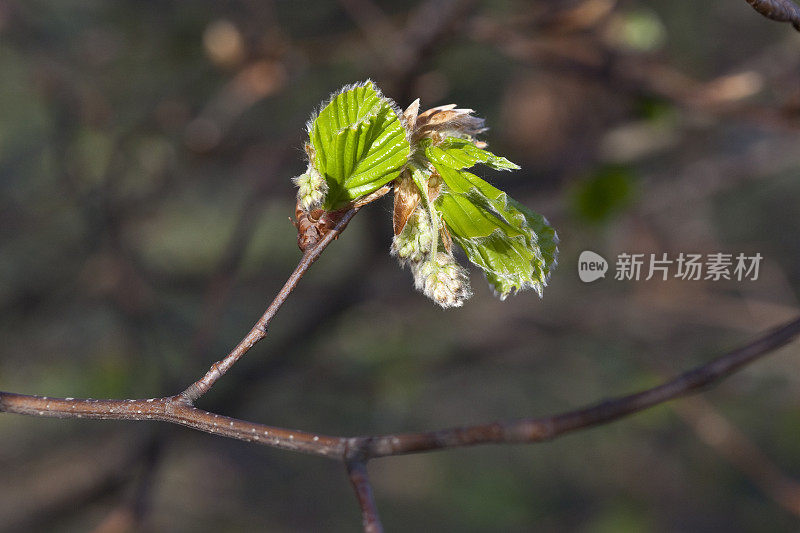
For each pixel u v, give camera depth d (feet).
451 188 5.71
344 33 19.54
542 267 5.84
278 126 20.97
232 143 19.35
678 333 24.99
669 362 23.45
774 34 22.08
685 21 21.56
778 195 28.07
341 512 34.99
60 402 6.05
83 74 20.62
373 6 17.03
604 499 34.83
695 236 25.26
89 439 25.81
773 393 26.22
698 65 21.50
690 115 16.48
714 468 33.47
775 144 21.24
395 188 5.88
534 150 19.86
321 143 5.73
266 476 33.96
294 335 21.58
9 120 23.73
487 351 24.72
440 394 31.65
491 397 31.76
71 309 23.34
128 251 20.33
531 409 31.50
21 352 23.58
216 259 25.46
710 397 24.03
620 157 18.17
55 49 20.25
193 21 19.54
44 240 23.18
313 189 5.71
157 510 31.40
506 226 5.70
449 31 14.26
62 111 19.89
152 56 20.35
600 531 33.19
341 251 27.37
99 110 19.75
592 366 28.35
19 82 22.89
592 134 18.85
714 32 22.03
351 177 5.78
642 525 32.48
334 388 24.36
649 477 34.58
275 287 24.70
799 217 27.84
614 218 17.15
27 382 23.98
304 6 19.97
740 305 23.13
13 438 28.58
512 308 25.50
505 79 20.38
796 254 26.78
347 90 5.68
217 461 32.96
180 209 27.45
